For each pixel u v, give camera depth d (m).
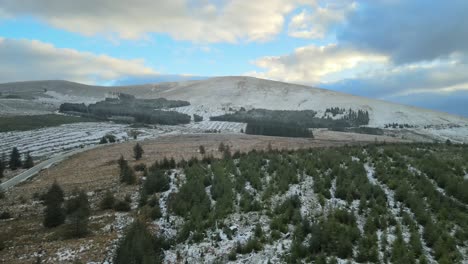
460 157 41.72
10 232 34.44
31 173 71.25
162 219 33.62
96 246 29.66
